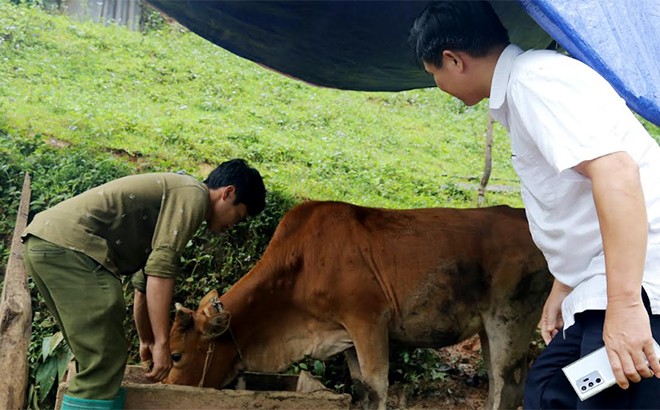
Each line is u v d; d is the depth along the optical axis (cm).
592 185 201
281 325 446
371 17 521
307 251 441
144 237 344
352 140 943
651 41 283
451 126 1055
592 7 280
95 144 730
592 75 216
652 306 207
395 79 604
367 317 436
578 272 231
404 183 836
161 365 331
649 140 223
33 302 532
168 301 332
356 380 455
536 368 240
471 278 455
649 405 209
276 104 1006
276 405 371
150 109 891
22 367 343
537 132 216
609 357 198
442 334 460
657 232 213
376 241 448
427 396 530
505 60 239
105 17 1123
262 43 565
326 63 583
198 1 527
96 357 320
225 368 427
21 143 673
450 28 245
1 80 849
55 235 322
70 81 912
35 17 1039
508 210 479
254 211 382
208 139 816
